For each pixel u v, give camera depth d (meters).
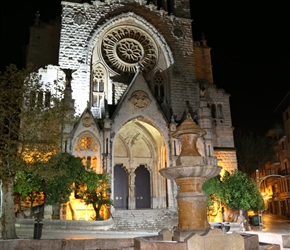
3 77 26.06
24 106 28.62
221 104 53.25
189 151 17.61
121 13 51.59
